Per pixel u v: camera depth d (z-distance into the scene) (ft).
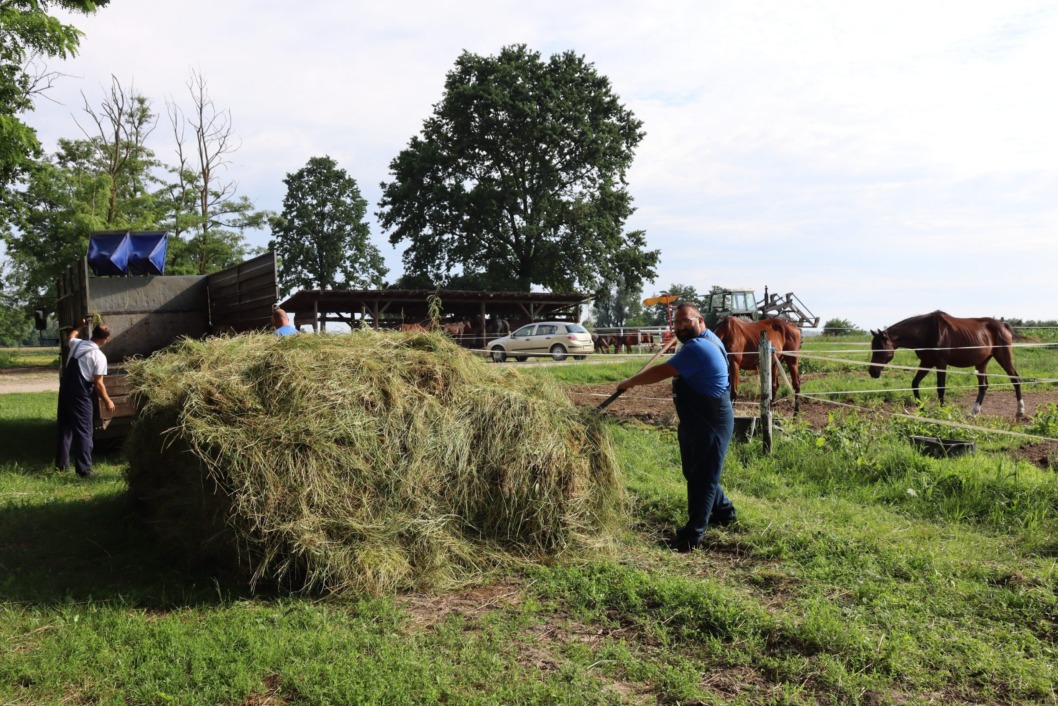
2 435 32.94
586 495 15.85
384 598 13.00
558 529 15.44
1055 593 12.88
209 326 35.22
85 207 100.22
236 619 12.14
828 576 13.84
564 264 137.18
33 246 102.58
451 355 16.31
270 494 13.00
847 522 17.58
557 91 136.67
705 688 10.08
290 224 187.42
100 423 26.20
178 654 10.82
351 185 193.67
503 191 133.80
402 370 15.35
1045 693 9.65
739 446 25.05
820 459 22.80
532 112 131.44
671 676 10.21
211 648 11.00
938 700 9.62
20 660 10.64
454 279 139.44
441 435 14.84
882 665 10.41
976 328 35.40
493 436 15.28
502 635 11.68
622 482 17.01
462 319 118.52
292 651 10.92
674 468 23.73
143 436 16.79
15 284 114.01
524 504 15.23
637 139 146.00
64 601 13.08
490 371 17.07
